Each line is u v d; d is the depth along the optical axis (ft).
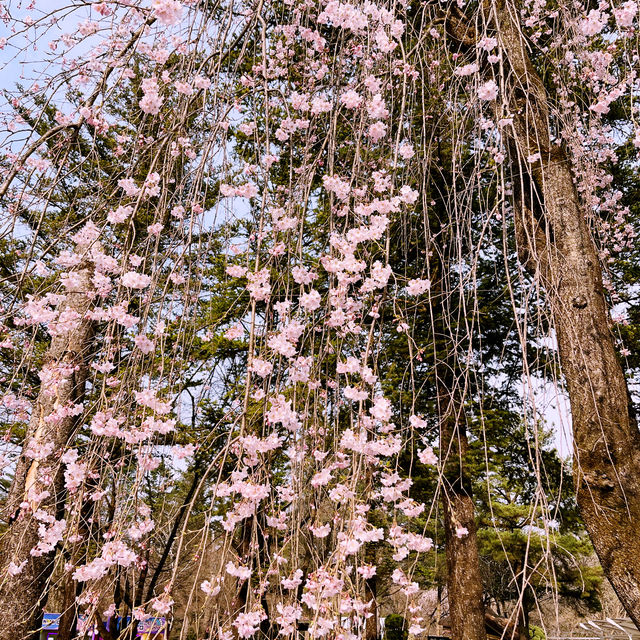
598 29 9.29
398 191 8.34
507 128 8.89
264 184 6.44
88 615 6.48
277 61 10.09
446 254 9.85
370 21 7.84
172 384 7.00
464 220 7.87
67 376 8.23
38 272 7.08
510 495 23.22
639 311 19.17
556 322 8.27
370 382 6.55
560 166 9.00
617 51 11.00
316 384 6.88
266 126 6.59
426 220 7.77
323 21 8.47
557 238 8.58
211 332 9.77
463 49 11.38
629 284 18.79
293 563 6.07
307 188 7.45
